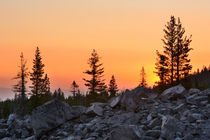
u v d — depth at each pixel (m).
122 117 15.25
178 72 37.97
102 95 52.75
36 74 51.81
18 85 48.66
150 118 14.62
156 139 11.70
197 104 16.48
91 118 17.09
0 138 16.64
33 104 46.97
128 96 17.31
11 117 20.06
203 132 11.79
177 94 18.22
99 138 13.35
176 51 38.47
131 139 11.12
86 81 53.69
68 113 17.11
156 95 19.00
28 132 16.80
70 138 13.58
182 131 12.10
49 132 15.90
